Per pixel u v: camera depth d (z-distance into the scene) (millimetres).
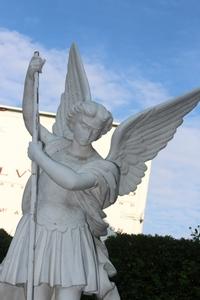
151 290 8125
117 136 4801
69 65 5258
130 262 8242
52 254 4355
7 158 11758
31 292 4230
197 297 7973
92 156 4688
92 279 4398
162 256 8195
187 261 8094
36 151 4398
